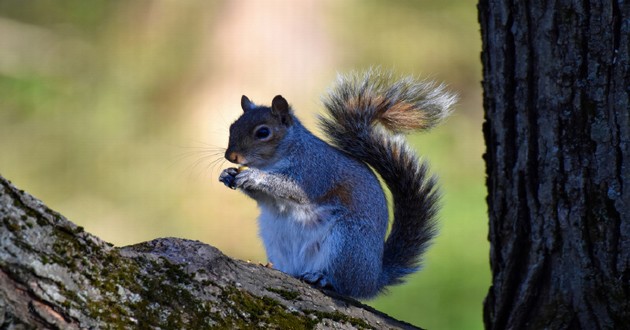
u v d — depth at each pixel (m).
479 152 22.06
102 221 21.09
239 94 24.27
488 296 7.98
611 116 6.91
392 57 25.48
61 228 5.57
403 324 7.34
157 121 23.89
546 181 7.25
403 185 10.17
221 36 24.86
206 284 6.16
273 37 24.70
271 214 9.76
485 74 7.65
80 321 5.38
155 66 24.69
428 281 16.22
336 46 25.17
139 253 6.01
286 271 9.60
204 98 24.20
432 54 25.97
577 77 6.97
